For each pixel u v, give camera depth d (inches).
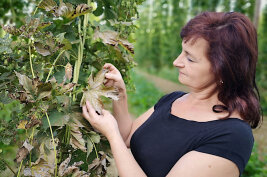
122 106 52.9
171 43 461.1
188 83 43.8
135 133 50.8
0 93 46.7
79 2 47.2
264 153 177.6
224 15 41.8
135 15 55.1
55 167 38.2
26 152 37.4
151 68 755.4
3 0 82.4
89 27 48.7
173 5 425.1
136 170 41.0
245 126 40.9
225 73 40.6
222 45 40.0
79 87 49.9
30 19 41.8
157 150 45.4
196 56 41.6
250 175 145.7
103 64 52.1
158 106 54.1
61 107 40.4
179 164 39.9
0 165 48.7
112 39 44.1
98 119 41.7
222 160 38.5
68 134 42.8
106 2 52.1
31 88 36.9
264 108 275.0
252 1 270.8
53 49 40.9
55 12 39.6
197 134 42.0
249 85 43.1
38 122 37.8
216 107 42.7
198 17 42.4
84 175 38.3
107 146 48.6
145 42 662.5
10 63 46.3
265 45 306.2
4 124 48.2
